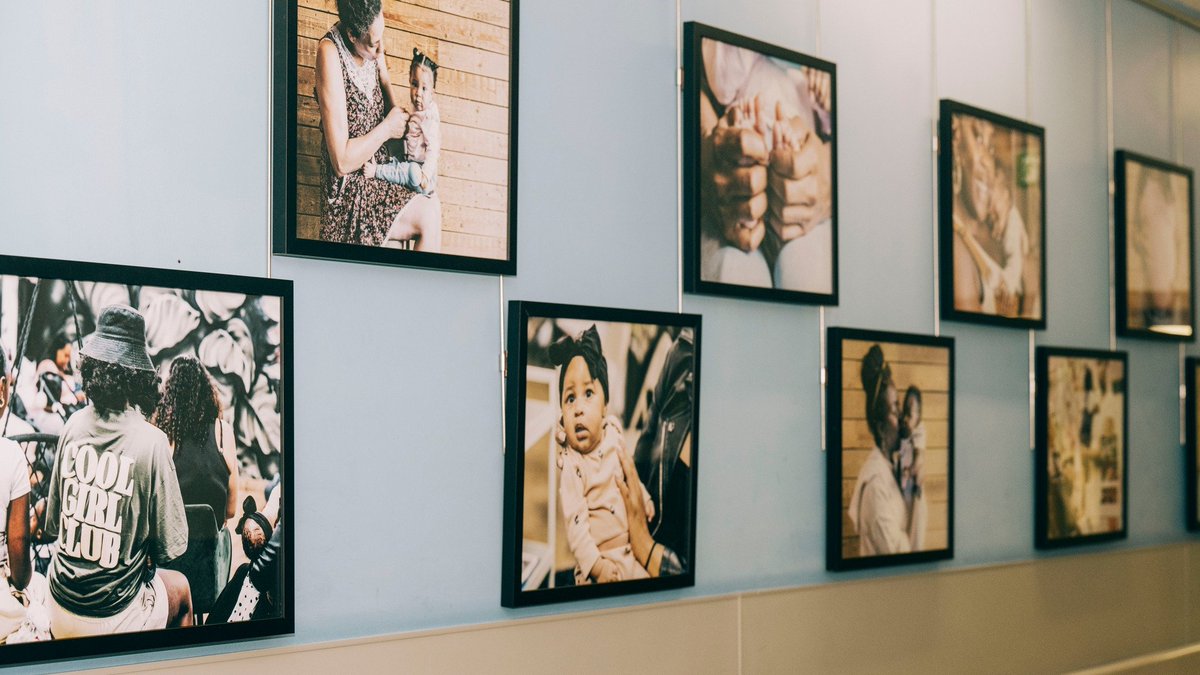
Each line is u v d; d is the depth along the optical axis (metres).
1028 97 8.08
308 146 4.29
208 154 4.11
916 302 7.11
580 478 5.14
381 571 4.53
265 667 4.12
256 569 4.10
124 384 3.83
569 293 5.25
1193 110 9.75
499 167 4.90
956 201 7.31
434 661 4.59
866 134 6.82
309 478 4.33
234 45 4.18
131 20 3.93
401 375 4.62
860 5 6.81
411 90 4.62
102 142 3.86
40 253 3.73
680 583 5.55
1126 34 9.05
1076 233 8.48
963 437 7.44
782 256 6.16
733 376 6.00
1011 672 7.61
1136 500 8.93
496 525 4.92
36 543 3.64
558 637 5.05
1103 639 8.43
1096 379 8.42
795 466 6.33
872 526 6.62
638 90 5.58
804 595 6.23
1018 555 7.84
